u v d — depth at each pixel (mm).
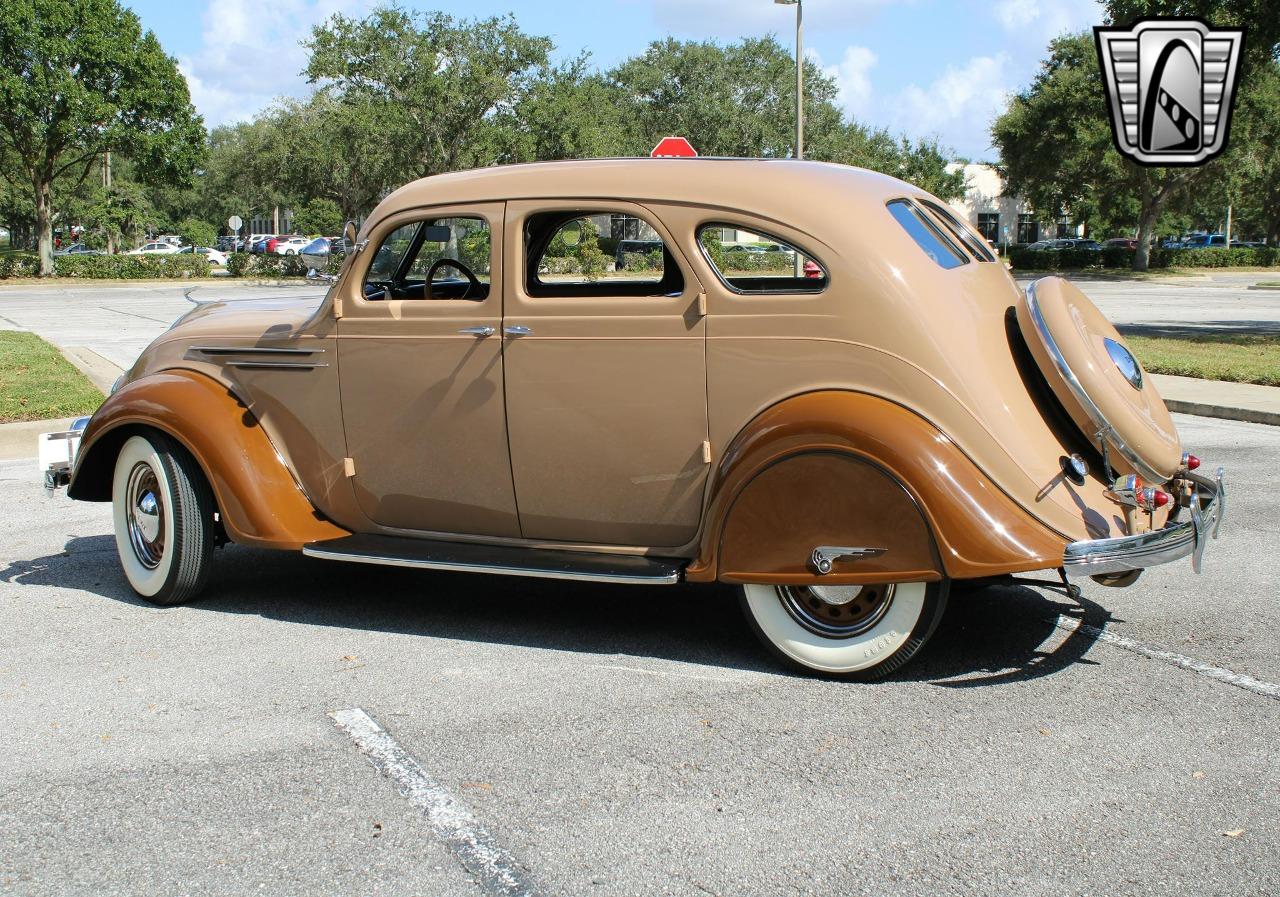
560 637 4812
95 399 10930
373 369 4863
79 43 42969
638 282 4949
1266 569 5730
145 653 4664
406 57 40812
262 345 5117
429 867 2992
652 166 4477
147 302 30578
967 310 4195
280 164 65125
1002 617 5004
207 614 5191
